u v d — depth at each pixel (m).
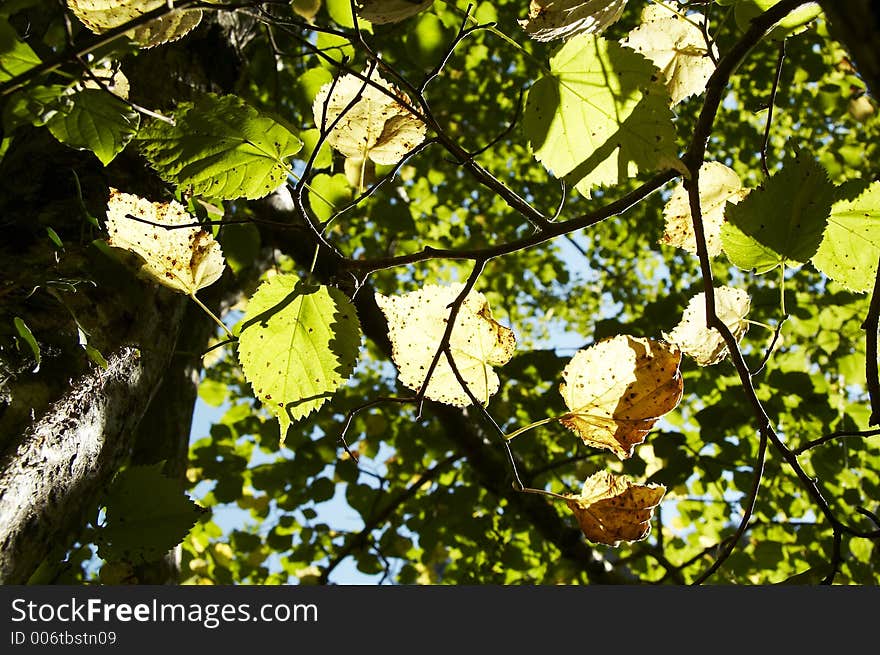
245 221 0.97
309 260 3.52
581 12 0.96
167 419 3.05
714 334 1.17
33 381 1.06
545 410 4.13
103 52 0.91
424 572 4.82
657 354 1.01
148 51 1.79
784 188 1.05
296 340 0.99
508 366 3.82
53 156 1.44
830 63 4.88
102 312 1.25
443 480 4.89
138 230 0.98
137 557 1.01
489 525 4.25
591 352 1.01
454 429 4.00
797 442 4.11
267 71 3.09
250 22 2.24
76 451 1.04
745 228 1.07
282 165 0.95
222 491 4.12
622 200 1.02
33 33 1.36
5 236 1.27
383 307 1.07
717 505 4.28
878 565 3.92
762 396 4.10
